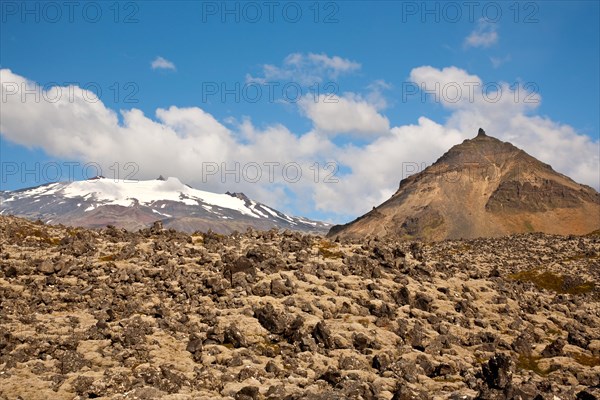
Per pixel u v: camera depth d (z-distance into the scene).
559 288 170.62
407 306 89.50
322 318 80.31
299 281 92.19
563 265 191.62
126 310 77.56
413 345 75.62
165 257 100.19
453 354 75.12
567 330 95.38
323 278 96.25
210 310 78.69
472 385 61.31
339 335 72.38
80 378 53.06
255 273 92.62
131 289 84.25
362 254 115.38
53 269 90.94
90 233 123.81
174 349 65.81
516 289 115.06
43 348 62.34
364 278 99.12
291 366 62.78
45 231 128.38
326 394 48.91
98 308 78.75
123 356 61.66
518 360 78.00
